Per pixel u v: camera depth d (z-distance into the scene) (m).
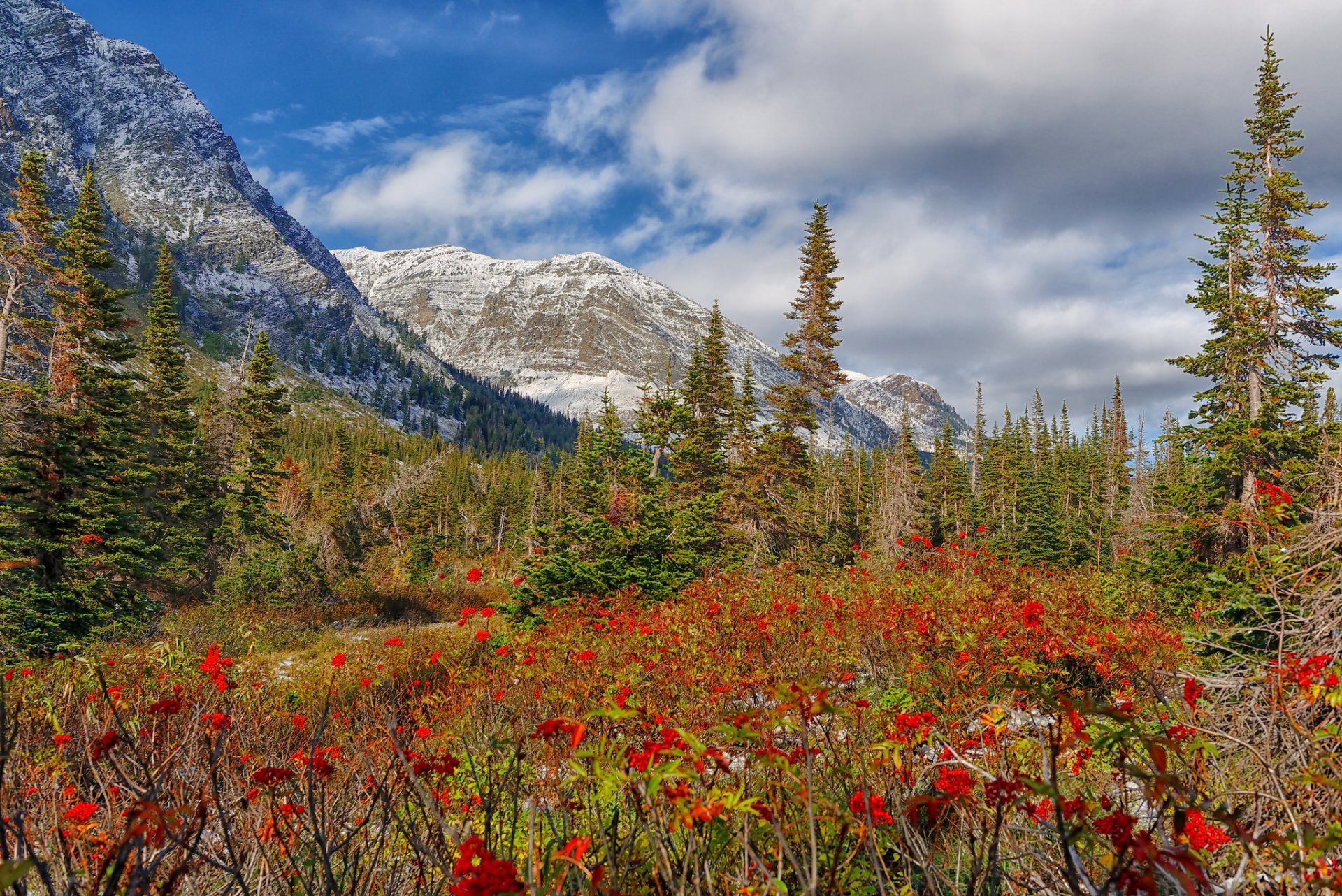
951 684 5.54
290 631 17.78
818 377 30.77
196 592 22.61
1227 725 3.09
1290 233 18.53
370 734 4.91
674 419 31.16
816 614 9.03
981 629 6.56
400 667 8.61
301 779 3.01
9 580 13.66
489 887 1.39
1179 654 5.52
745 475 29.83
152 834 1.71
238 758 3.52
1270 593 3.49
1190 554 13.00
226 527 26.12
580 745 1.99
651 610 10.66
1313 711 2.75
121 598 14.59
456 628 14.49
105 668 5.86
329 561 27.11
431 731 4.26
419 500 50.19
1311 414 16.80
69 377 20.36
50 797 2.72
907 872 2.34
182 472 25.84
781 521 29.83
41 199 23.03
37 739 3.57
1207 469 16.94
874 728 4.13
